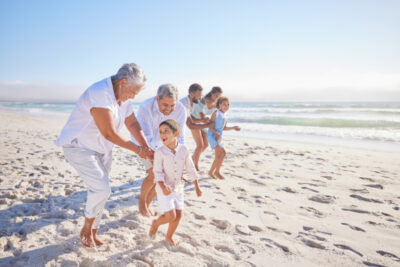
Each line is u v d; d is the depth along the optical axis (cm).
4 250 232
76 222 284
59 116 2511
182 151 251
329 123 1494
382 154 717
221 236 265
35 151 693
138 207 314
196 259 222
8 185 404
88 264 213
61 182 430
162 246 243
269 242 257
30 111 3425
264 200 370
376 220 312
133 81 214
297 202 366
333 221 308
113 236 258
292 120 1706
